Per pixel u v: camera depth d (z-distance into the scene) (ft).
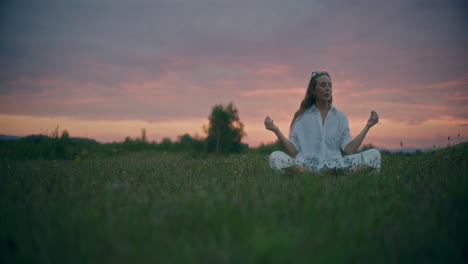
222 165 17.12
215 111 52.16
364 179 11.19
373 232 6.28
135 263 5.18
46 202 8.56
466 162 12.07
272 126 15.31
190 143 51.78
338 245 5.53
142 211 7.88
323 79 15.56
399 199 8.86
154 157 29.48
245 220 6.63
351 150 15.12
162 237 5.95
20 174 13.37
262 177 13.04
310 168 14.99
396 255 5.40
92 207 7.99
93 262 5.21
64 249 5.73
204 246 5.75
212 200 7.86
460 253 5.63
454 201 7.89
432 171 12.08
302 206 7.89
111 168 16.85
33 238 6.14
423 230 6.23
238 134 53.16
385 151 24.94
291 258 5.01
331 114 15.84
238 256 5.10
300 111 16.19
